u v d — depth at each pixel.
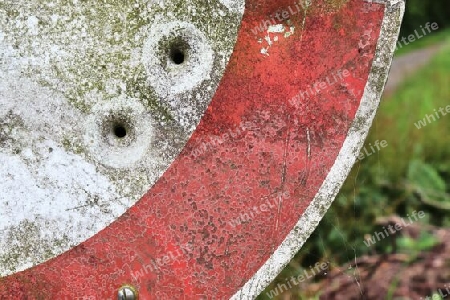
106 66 0.47
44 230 0.48
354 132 0.48
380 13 0.47
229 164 0.48
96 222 0.48
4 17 0.47
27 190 0.48
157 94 0.47
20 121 0.47
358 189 0.75
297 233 0.49
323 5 0.47
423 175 0.77
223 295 0.49
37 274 0.48
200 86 0.48
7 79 0.47
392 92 0.84
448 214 0.74
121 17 0.47
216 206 0.48
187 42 0.47
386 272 0.71
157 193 0.48
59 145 0.48
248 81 0.48
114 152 0.48
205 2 0.47
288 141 0.48
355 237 0.73
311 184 0.49
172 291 0.49
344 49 0.48
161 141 0.48
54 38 0.47
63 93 0.47
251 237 0.49
